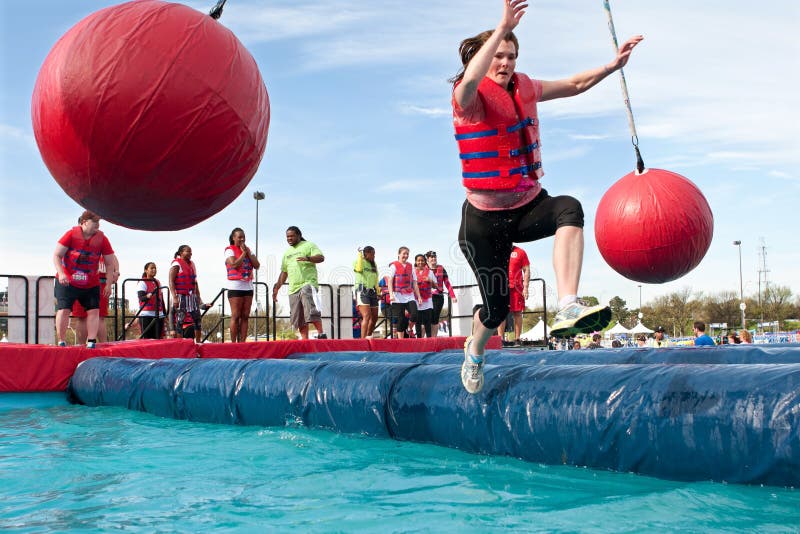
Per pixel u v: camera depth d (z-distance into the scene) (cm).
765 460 267
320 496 275
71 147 244
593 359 581
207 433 454
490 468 326
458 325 1330
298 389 466
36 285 985
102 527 234
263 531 226
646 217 362
